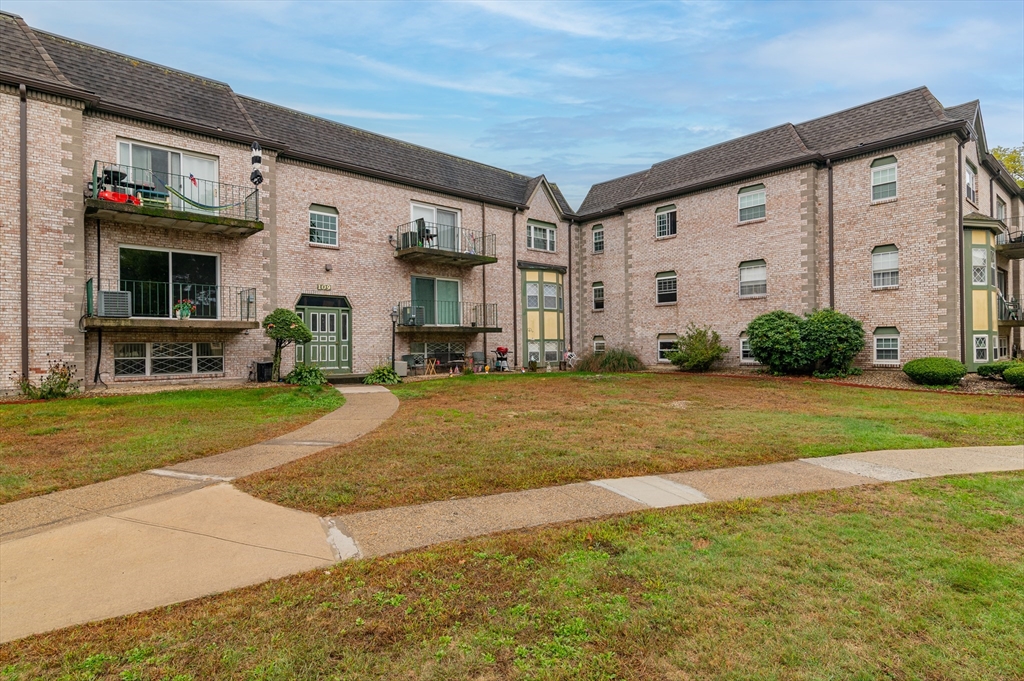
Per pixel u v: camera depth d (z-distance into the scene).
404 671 2.93
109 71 15.43
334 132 20.89
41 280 13.21
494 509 5.46
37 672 2.87
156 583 3.87
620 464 7.20
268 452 7.80
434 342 22.73
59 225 13.48
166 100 16.11
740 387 16.64
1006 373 15.37
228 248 16.88
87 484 6.20
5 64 12.98
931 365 16.31
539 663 3.01
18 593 3.71
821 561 4.27
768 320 19.92
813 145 21.17
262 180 17.52
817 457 7.73
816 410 12.09
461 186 24.19
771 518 5.20
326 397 13.48
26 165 13.06
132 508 5.43
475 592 3.78
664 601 3.66
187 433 8.84
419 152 23.81
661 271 25.44
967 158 18.95
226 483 6.27
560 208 28.44
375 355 20.67
